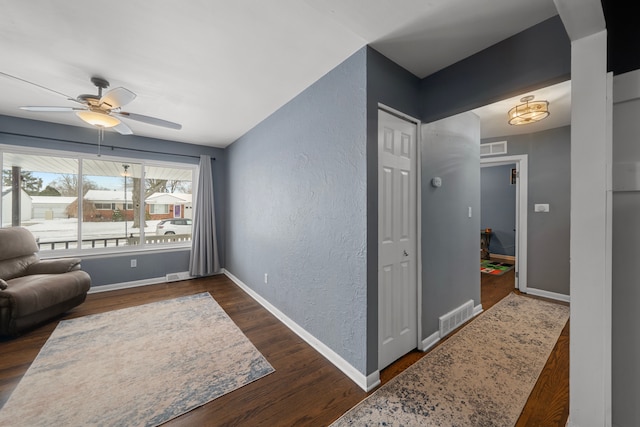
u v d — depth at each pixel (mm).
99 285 3625
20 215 3314
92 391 1637
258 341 2289
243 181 3807
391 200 1930
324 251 2094
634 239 1158
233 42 1713
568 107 2684
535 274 3479
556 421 1409
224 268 4684
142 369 1868
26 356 2020
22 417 1429
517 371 1841
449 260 2479
